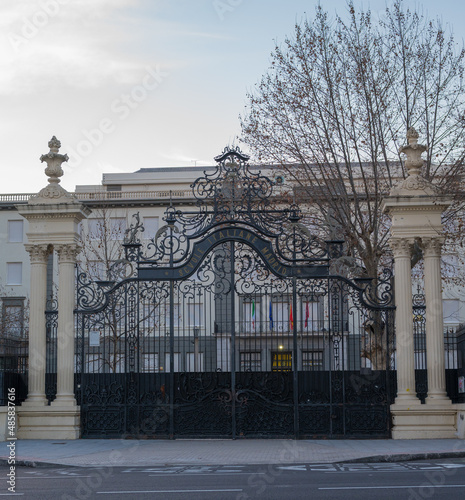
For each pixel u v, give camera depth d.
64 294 20.69
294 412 19.94
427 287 20.16
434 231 20.08
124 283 20.91
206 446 18.66
